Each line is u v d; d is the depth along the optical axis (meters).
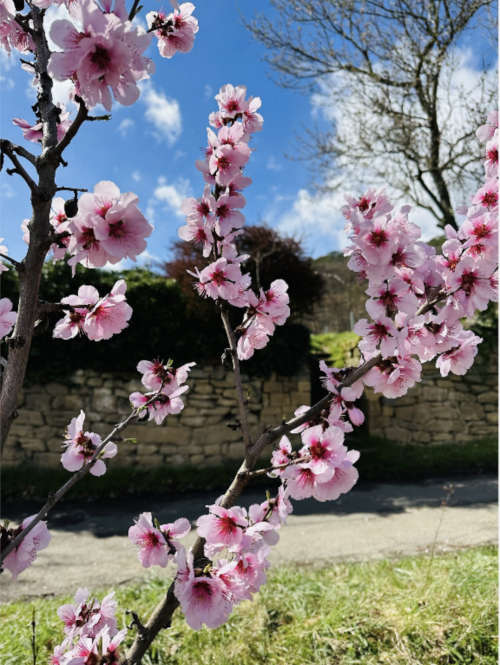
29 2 1.19
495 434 8.95
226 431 7.89
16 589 3.46
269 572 3.50
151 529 1.30
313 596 3.01
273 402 8.34
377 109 9.56
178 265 8.20
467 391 9.04
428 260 1.43
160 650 2.39
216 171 1.54
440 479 7.36
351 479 1.20
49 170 1.02
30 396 7.09
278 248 8.70
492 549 3.83
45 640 2.46
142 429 7.39
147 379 1.73
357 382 1.46
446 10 8.26
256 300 1.61
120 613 2.77
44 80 1.12
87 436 1.48
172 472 7.25
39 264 1.03
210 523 1.17
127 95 0.96
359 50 9.34
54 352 7.17
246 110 1.69
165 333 7.61
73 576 3.73
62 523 5.35
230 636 2.57
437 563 3.39
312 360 11.09
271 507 1.31
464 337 1.53
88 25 0.89
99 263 1.06
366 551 4.14
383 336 1.31
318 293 9.70
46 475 6.78
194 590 1.10
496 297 1.33
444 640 2.40
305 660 2.35
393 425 9.20
